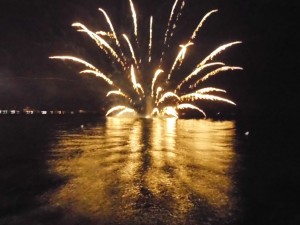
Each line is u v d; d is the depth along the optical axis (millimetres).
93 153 13805
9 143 16344
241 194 8328
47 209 7191
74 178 9711
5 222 6504
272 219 6758
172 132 22672
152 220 6613
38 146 15484
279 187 8945
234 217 6824
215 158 13000
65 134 20406
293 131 23391
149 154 13680
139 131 22984
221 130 24281
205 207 7355
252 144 16938
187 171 10695
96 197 7980
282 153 14242
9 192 8367
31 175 10039
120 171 10602
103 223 6453
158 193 8312
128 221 6547
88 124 27703
